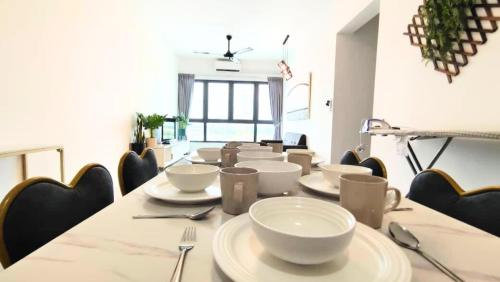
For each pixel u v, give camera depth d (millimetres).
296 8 3916
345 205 632
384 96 2412
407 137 1801
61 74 2395
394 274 380
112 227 577
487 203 727
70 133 2537
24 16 1958
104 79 3195
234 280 359
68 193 750
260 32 4961
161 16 4379
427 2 1753
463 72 1593
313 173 1132
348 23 3107
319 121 4109
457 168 1664
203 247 499
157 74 5223
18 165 1946
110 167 3371
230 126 7312
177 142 5508
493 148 1438
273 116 7168
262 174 780
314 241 367
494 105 1414
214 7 3953
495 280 411
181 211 694
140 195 832
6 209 564
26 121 2002
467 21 1545
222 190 693
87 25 2807
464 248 516
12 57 1867
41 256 444
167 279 393
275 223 513
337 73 3482
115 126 3510
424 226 625
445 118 1722
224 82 7191
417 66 1979
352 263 430
